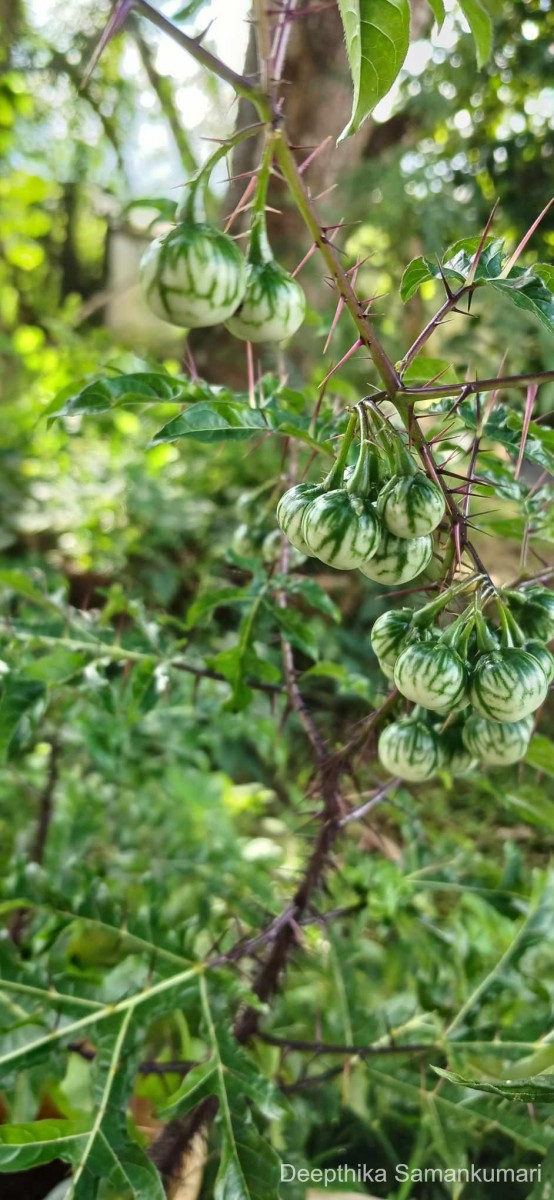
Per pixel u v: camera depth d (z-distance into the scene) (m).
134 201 0.30
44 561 0.98
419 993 0.38
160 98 0.49
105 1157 0.28
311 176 0.77
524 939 0.37
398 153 0.80
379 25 0.18
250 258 0.22
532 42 0.74
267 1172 0.28
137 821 0.61
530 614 0.25
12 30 1.02
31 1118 0.33
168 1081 0.41
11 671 0.38
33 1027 0.33
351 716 0.82
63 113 1.23
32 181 1.19
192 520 1.00
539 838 0.68
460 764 0.30
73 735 0.54
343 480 0.23
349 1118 0.41
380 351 0.21
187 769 0.68
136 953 0.36
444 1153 0.33
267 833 0.73
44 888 0.35
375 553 0.22
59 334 1.24
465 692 0.23
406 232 0.82
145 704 0.40
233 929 0.50
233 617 0.96
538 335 0.63
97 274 1.72
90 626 0.41
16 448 1.13
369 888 0.41
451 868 0.43
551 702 0.73
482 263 0.22
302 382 0.73
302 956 0.42
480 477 0.33
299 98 0.70
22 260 1.27
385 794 0.36
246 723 0.66
